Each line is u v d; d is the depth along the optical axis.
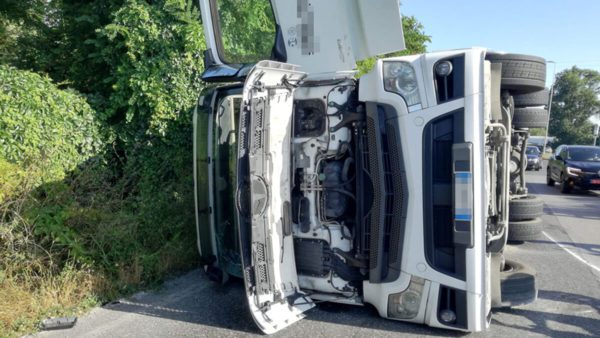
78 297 4.50
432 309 3.80
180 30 6.86
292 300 4.25
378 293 4.03
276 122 4.08
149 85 6.68
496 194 4.10
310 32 4.68
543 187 16.89
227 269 5.05
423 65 3.72
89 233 5.11
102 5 7.65
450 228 3.72
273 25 4.81
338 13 4.56
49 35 8.86
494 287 4.09
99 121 6.52
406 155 3.78
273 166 4.06
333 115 4.17
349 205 4.25
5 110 5.25
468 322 3.69
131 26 6.68
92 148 6.39
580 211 11.06
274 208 4.08
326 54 4.65
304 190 4.30
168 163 7.02
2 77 5.39
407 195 3.81
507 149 4.15
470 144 3.54
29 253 4.49
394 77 3.82
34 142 5.45
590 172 14.15
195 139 5.07
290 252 4.30
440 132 3.70
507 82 4.82
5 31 8.97
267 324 3.88
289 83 4.21
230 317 4.26
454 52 3.65
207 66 5.20
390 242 3.91
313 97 4.26
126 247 5.27
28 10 9.00
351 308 4.39
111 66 7.23
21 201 4.64
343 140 4.17
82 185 5.78
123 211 5.70
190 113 7.11
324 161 4.29
